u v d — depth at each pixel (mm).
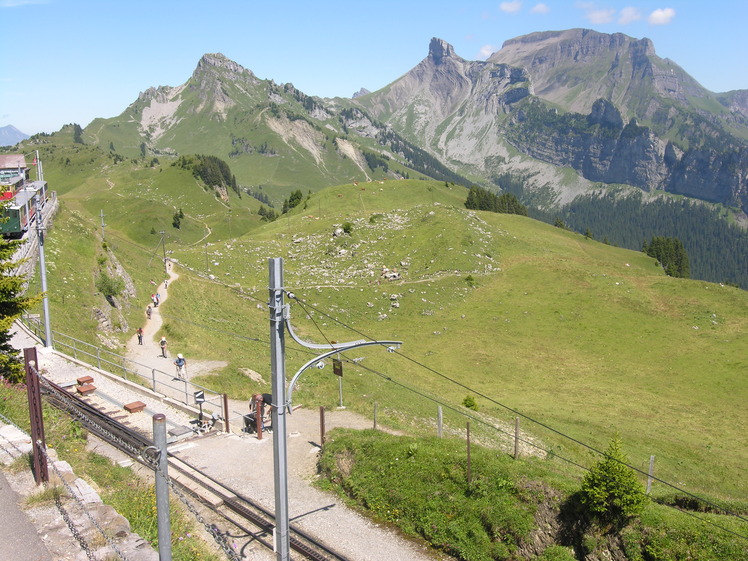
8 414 27188
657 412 67812
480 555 23922
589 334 95875
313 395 49031
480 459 28203
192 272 112938
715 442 59219
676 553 21938
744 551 21125
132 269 96375
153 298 83125
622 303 105812
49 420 28688
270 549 23656
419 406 52156
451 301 110125
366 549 24641
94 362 49188
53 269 69438
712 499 33125
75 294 66125
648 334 94250
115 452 29219
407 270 123188
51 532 17562
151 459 14242
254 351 71375
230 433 36750
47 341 46688
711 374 79375
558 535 24328
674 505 32688
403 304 107750
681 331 94312
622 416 65688
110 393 39812
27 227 75375
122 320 70438
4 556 16328
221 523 25297
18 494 19641
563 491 25016
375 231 143875
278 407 19656
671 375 80312
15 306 34750
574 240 181000
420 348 90500
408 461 29344
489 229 144375
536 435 52844
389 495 27609
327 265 126688
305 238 145250
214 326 80375
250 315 93250
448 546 24719
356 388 54750
